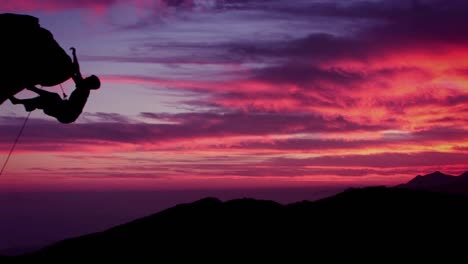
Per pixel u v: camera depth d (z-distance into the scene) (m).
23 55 14.04
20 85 14.31
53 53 14.39
